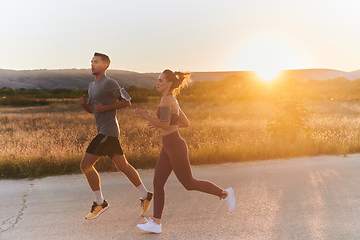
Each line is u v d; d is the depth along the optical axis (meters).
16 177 5.21
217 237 2.80
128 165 3.38
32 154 6.11
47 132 10.73
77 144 7.73
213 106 26.62
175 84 2.90
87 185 4.65
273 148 6.70
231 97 33.44
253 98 31.83
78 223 3.18
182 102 34.25
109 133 3.23
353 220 3.16
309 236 2.81
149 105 29.95
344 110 19.03
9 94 64.44
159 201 2.94
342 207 3.54
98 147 3.17
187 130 10.45
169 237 2.82
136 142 7.91
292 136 7.75
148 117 2.81
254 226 3.04
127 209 3.60
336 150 6.98
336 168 5.46
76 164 5.70
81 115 18.45
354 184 4.45
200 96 39.94
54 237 2.85
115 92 3.18
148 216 3.36
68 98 60.66
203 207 3.59
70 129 11.66
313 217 3.25
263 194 4.05
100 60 3.26
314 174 5.07
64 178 5.11
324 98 31.23
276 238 2.77
